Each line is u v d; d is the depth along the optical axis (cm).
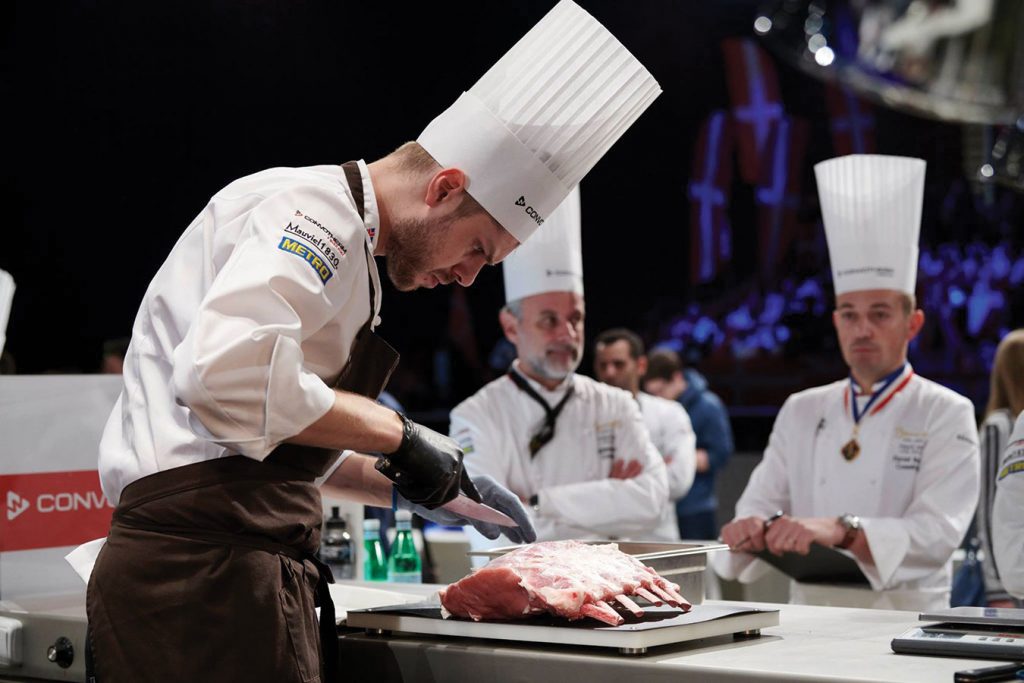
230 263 159
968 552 429
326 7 799
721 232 1259
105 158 710
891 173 361
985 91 260
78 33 675
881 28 265
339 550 320
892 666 152
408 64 874
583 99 185
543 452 378
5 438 246
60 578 252
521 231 184
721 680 150
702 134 1241
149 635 161
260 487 165
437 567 449
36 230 718
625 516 365
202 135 733
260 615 162
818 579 358
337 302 167
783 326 1266
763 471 391
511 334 387
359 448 165
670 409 577
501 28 924
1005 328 1200
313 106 798
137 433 169
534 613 175
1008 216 1192
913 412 361
